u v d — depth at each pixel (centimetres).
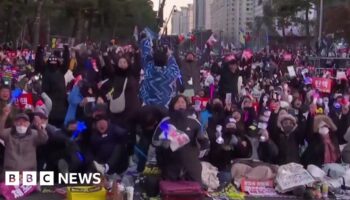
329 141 1114
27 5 4919
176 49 1418
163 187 905
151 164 988
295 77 2136
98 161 1002
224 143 1063
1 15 5372
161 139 938
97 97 1119
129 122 1055
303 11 7919
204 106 1209
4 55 2905
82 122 1018
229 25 15225
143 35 1342
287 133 1105
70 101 1163
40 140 955
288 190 998
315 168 1043
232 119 1089
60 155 989
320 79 1764
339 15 6694
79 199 877
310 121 1112
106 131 1006
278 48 6406
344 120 1283
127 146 1048
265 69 3127
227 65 1474
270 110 1171
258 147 1097
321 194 988
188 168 943
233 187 1008
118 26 8238
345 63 3231
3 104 1002
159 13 1950
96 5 6119
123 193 909
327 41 5041
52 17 6631
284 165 1035
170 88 1112
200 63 1830
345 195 1003
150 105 1059
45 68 1247
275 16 7725
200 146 959
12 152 941
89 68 1341
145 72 1123
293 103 1410
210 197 968
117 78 1083
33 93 1220
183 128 943
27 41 5741
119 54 1127
